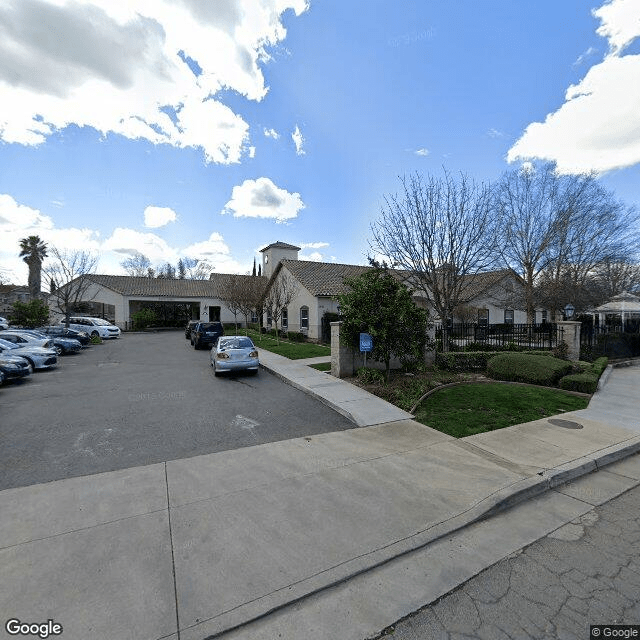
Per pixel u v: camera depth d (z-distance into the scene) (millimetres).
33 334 17781
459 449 5484
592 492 4438
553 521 3771
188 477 4527
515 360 10477
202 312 39312
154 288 38844
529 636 2354
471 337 17875
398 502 3947
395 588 2785
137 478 4496
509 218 22766
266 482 4391
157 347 21531
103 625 2359
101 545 3154
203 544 3186
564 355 13016
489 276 29672
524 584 2832
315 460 5066
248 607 2533
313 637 2344
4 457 5176
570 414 7363
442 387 9328
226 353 11391
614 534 3531
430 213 12750
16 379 11133
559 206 21844
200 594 2629
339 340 10695
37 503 3883
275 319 23938
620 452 5516
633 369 13773
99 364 14578
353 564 2977
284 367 12719
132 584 2705
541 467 4859
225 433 6223
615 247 21656
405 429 6402
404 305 9547
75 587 2666
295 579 2797
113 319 39125
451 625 2439
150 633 2316
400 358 10672
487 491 4191
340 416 7254
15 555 3012
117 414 7340
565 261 23078
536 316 31281
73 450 5438
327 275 25562
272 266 35844
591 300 22797
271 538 3289
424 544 3293
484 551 3250
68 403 8203
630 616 2520
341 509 3791
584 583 2844
